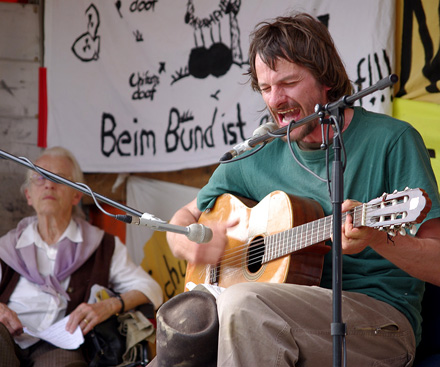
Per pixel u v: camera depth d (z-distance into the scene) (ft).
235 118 16.85
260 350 7.77
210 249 10.83
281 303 8.13
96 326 14.32
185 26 17.90
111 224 19.48
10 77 20.51
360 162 9.37
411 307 9.18
